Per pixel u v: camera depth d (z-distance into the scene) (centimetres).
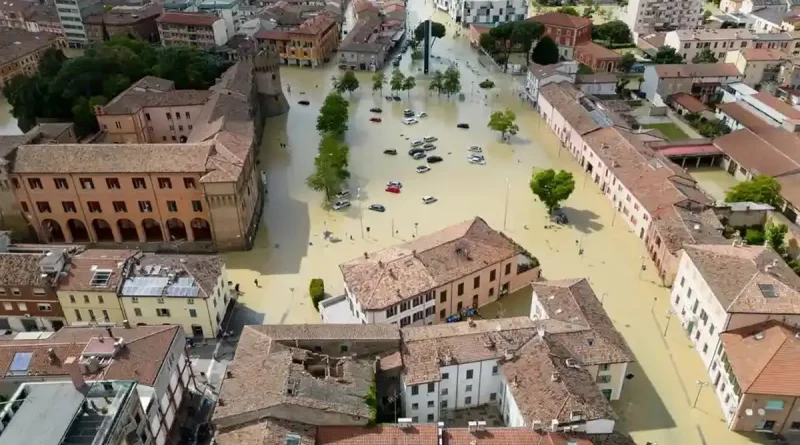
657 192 13088
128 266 10388
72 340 8538
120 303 10144
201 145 12706
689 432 8706
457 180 15738
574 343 8769
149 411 7681
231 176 12038
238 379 8144
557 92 19012
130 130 16925
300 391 7669
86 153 12425
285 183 15712
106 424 6638
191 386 9375
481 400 9062
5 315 10488
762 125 17038
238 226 12619
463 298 10862
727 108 18412
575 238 13225
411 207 14475
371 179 15825
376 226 13738
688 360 9981
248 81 18325
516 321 9300
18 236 12975
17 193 12412
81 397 6994
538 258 12525
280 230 13650
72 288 10081
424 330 9131
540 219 13938
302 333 8894
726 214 13188
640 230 13225
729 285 9519
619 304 11231
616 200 14412
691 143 16525
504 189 15275
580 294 9819
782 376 8312
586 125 16688
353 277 10369
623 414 8975
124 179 12294
